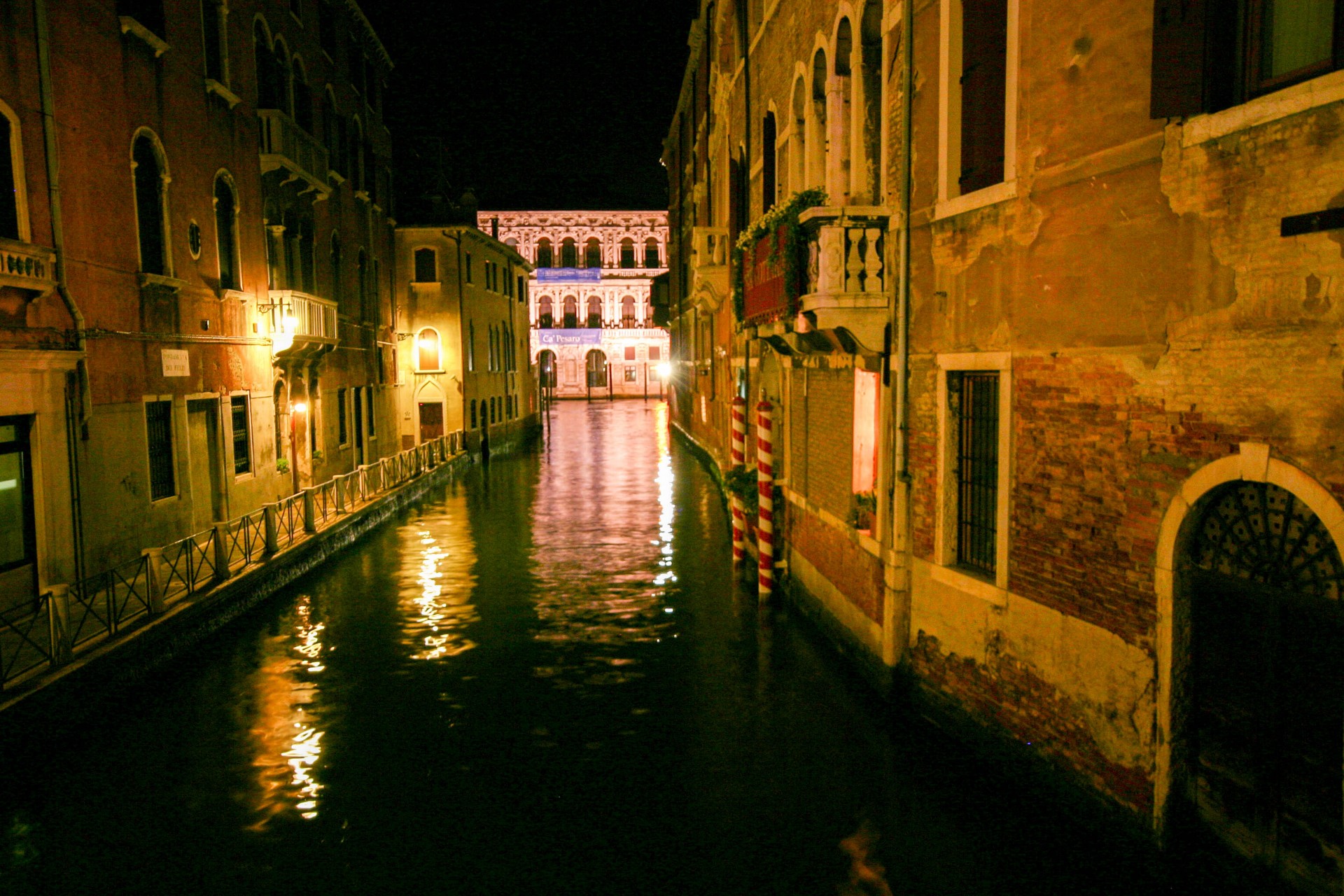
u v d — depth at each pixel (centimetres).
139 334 1256
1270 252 480
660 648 1124
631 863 651
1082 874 614
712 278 2184
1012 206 686
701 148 2752
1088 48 602
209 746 852
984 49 728
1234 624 529
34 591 1051
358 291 2428
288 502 1522
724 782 769
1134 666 585
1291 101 462
